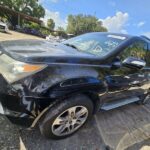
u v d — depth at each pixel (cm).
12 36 1591
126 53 302
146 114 403
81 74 228
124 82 308
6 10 3922
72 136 265
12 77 205
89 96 248
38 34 3344
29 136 246
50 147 237
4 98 204
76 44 329
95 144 263
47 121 216
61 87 209
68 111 231
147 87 405
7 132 243
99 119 326
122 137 296
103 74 257
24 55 213
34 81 199
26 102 199
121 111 382
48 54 225
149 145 295
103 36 339
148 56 369
